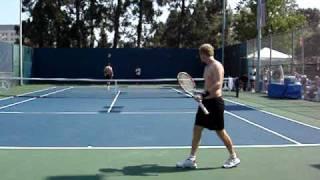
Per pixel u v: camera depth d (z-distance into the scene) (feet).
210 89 25.05
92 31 178.40
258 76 95.09
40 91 99.66
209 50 25.13
